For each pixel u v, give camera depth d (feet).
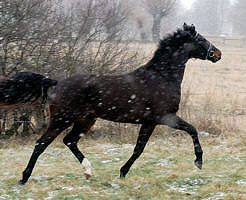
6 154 36.81
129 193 24.80
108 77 27.07
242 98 65.92
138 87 26.71
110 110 26.63
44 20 42.11
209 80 88.74
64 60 42.75
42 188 25.89
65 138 28.58
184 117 45.29
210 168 30.60
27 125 43.27
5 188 25.98
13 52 41.68
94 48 44.27
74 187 26.03
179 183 26.76
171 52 27.58
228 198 23.04
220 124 45.42
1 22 40.42
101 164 33.06
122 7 47.47
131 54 46.06
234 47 172.24
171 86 27.27
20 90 26.32
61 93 26.40
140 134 27.81
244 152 36.14
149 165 32.42
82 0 44.50
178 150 37.58
